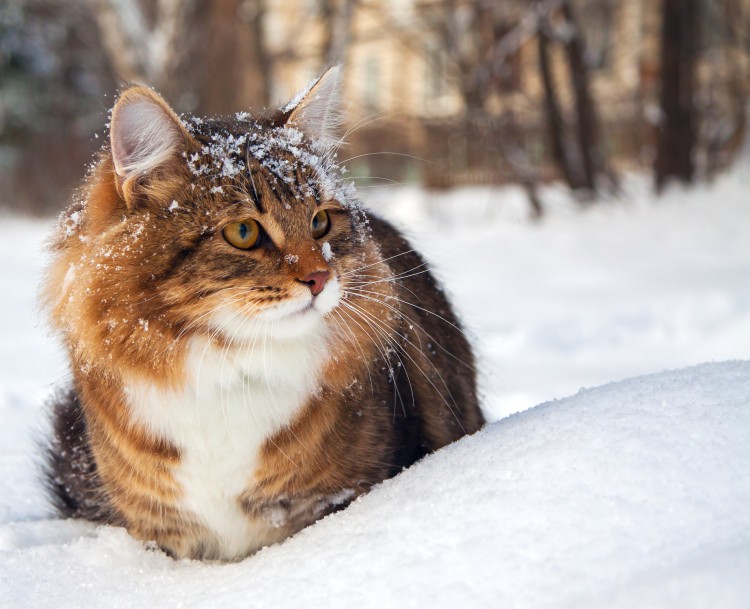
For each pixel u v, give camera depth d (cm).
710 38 423
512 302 213
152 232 81
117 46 361
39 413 109
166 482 83
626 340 175
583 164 355
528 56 438
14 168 467
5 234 372
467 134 379
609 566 66
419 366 93
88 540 85
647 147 427
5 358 165
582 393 82
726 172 382
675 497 69
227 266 82
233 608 71
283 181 84
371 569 71
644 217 321
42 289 87
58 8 455
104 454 85
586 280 238
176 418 82
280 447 83
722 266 245
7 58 479
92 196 84
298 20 467
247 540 85
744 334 166
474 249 294
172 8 368
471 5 377
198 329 81
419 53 402
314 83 92
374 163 396
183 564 84
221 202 82
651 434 73
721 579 63
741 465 70
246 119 91
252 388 83
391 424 88
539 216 341
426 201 367
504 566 68
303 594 71
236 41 388
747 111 395
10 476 101
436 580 68
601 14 498
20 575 79
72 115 486
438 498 75
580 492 71
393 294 88
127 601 76
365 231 89
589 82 358
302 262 82
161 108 82
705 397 76
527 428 78
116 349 81
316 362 83
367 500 80
